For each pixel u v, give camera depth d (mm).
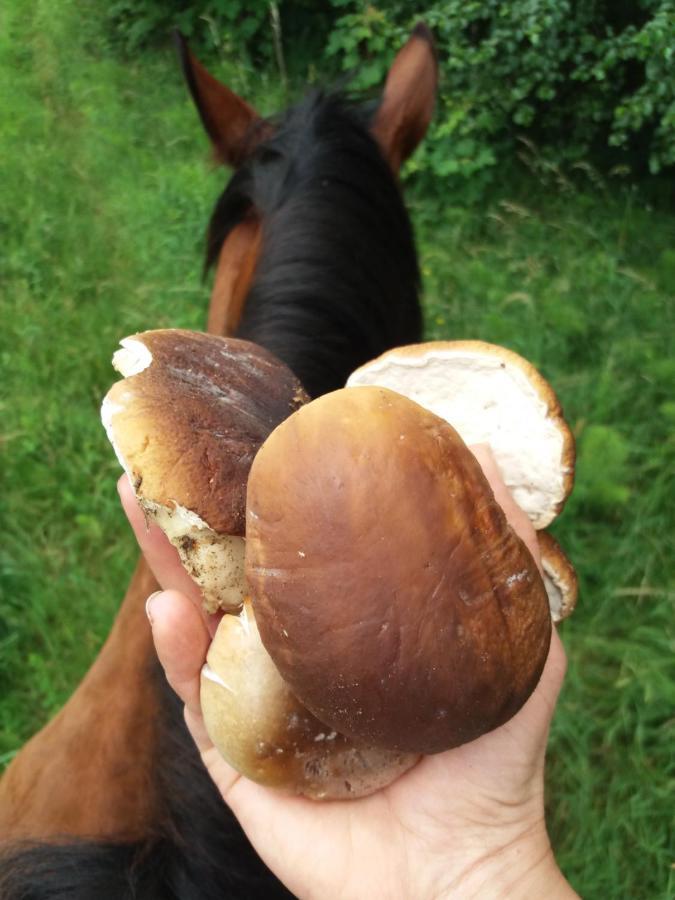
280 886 282
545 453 284
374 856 251
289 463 199
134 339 255
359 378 283
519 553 214
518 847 258
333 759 244
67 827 305
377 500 194
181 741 289
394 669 195
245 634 229
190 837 278
